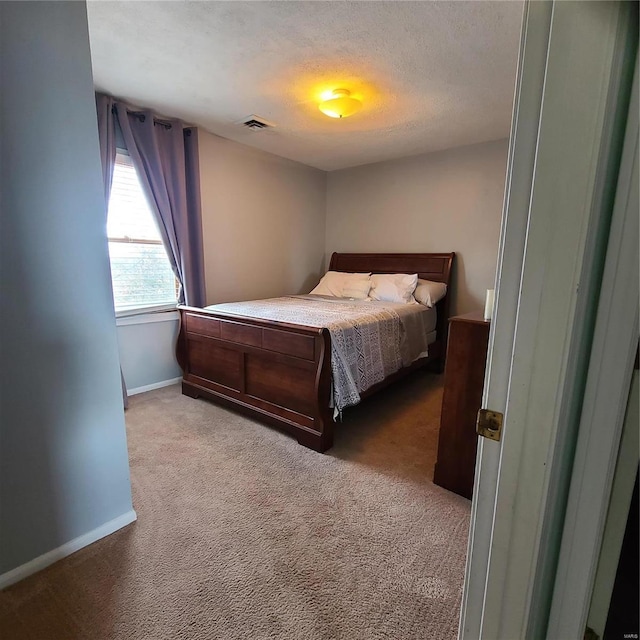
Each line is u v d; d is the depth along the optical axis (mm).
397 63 2137
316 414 2225
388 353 2777
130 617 1191
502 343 619
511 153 582
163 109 2850
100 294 1457
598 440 581
